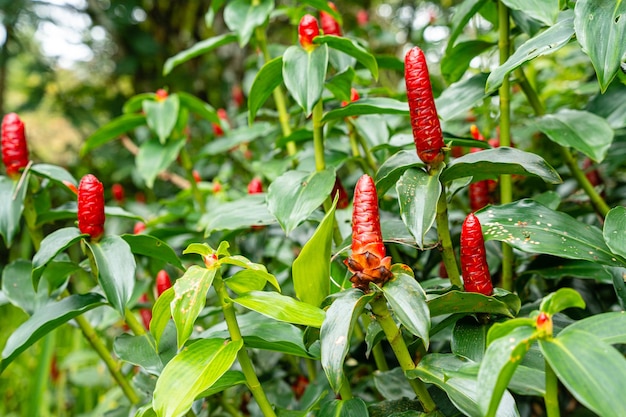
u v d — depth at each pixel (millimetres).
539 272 918
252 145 1772
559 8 814
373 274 679
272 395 1135
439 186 747
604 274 874
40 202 1064
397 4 2652
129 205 1731
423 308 655
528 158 758
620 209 753
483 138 1207
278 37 2717
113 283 829
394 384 872
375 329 769
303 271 737
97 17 2768
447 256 804
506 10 974
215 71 2943
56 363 1640
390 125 1221
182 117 1402
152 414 748
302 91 836
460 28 1002
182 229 1194
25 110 2762
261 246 1177
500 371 574
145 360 833
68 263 936
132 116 1331
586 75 1438
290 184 886
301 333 804
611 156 1154
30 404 1298
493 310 736
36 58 2805
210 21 1285
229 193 1445
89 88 3061
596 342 579
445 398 789
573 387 553
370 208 693
